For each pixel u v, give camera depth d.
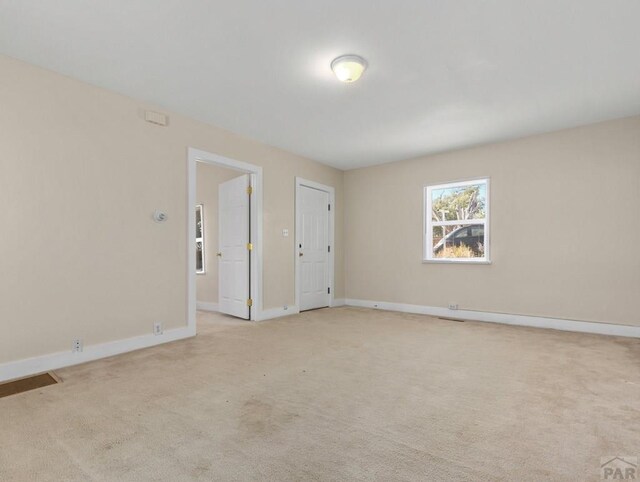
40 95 2.83
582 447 1.65
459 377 2.60
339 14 2.24
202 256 5.99
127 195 3.36
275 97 3.43
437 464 1.53
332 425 1.88
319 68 2.90
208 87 3.22
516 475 1.45
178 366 2.85
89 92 3.12
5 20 2.26
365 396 2.25
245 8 2.17
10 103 2.67
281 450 1.64
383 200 5.86
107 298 3.18
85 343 3.02
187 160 3.87
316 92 3.32
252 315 4.81
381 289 5.84
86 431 1.81
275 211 5.03
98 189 3.15
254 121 4.05
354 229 6.20
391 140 4.70
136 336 3.38
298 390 2.35
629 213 3.91
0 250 2.60
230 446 1.67
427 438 1.74
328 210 6.07
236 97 3.43
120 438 1.74
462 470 1.48
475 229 5.05
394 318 4.98
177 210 3.77
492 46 2.58
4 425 1.88
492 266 4.78
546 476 1.44
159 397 2.24
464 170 5.04
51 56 2.69
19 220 2.69
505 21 2.29
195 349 3.36
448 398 2.22
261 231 4.81
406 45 2.57
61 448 1.66
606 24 2.31
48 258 2.83
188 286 3.84
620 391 2.33
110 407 2.09
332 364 2.90
